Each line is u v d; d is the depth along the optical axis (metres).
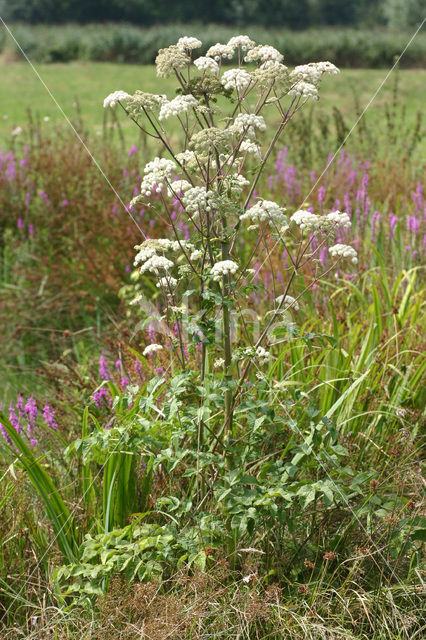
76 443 2.52
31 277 5.36
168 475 2.86
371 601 2.46
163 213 5.59
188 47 2.48
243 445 2.72
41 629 2.37
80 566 2.48
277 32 31.98
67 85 18.95
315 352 3.42
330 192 5.55
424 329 3.91
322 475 2.74
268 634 2.39
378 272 4.60
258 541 2.65
